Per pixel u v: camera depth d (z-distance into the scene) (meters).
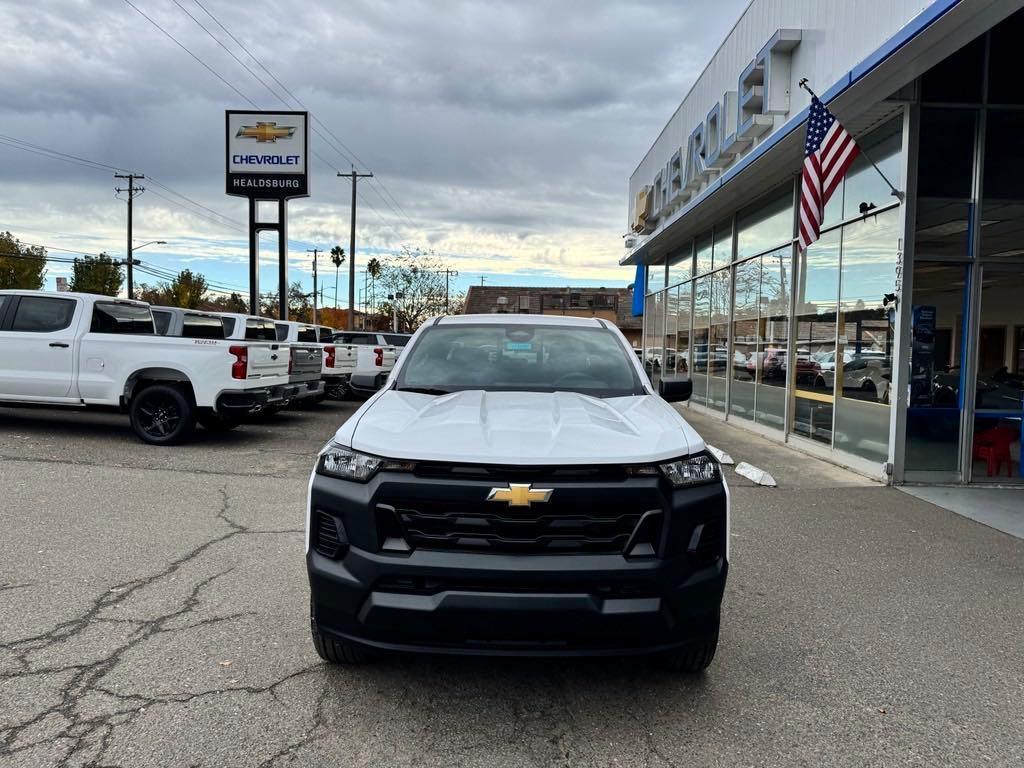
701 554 2.96
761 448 10.91
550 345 4.67
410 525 2.88
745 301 13.45
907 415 8.34
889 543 5.93
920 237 8.25
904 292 8.11
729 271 14.29
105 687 3.20
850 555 5.59
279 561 4.97
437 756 2.77
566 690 3.33
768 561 5.39
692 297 17.22
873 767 2.79
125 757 2.69
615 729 3.01
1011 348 9.70
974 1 5.47
